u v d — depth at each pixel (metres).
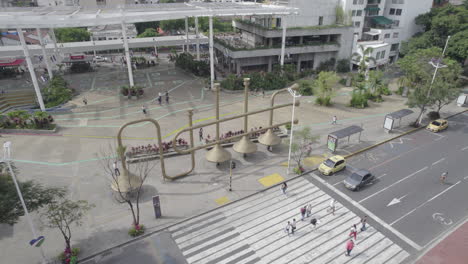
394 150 39.66
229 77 59.88
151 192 30.91
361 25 79.00
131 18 46.94
